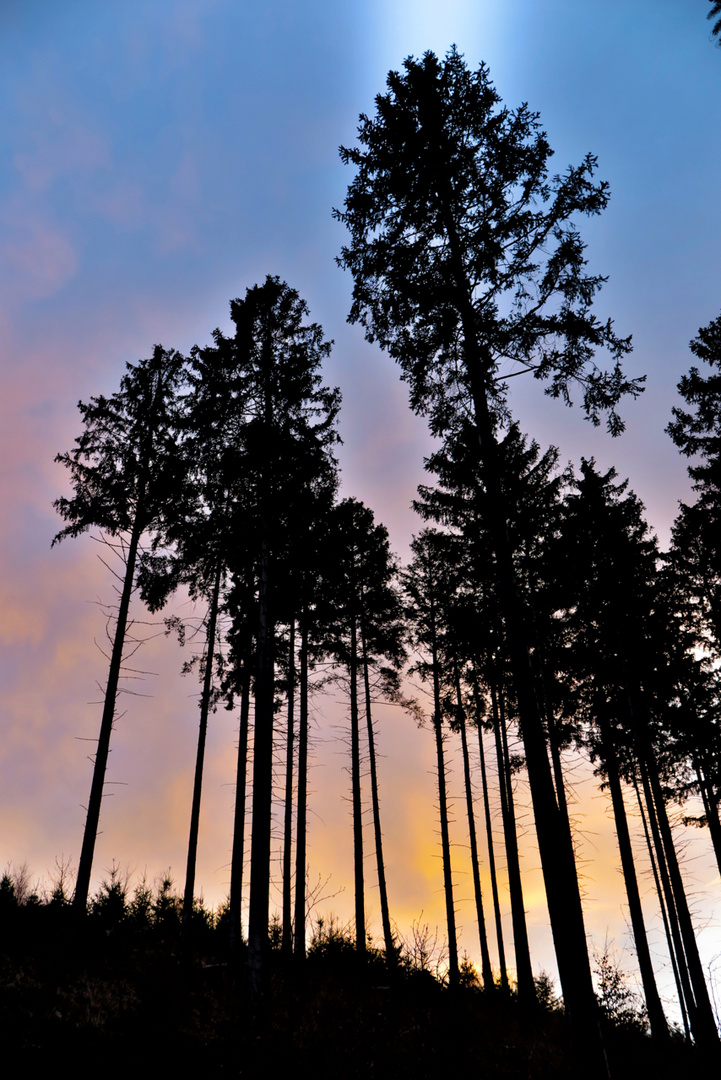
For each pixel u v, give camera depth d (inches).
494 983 742.5
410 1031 447.8
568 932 308.8
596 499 736.3
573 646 714.2
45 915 561.0
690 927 598.2
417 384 473.1
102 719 552.4
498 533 407.8
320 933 721.6
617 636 696.4
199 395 644.7
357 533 777.6
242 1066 350.0
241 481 585.9
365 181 446.0
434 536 733.3
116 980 446.3
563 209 408.8
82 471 634.2
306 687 774.5
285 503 572.7
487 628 695.7
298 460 580.4
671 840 630.5
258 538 579.8
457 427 469.1
